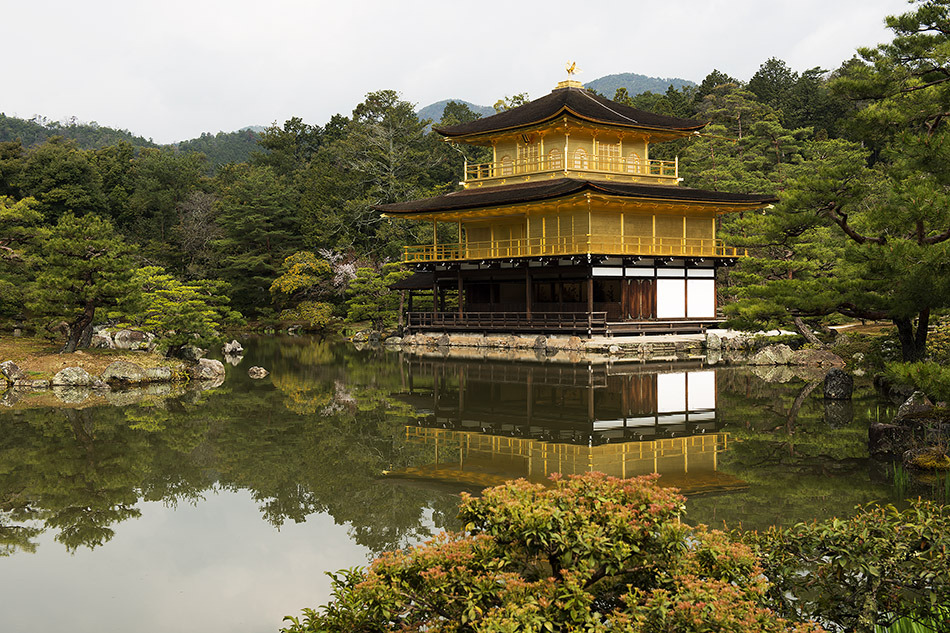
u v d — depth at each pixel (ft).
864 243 83.76
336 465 65.57
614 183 176.45
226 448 72.95
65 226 118.73
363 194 307.78
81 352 129.70
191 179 339.98
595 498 28.91
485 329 179.42
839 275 90.84
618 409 90.02
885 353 98.48
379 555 45.14
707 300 180.34
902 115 76.02
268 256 268.41
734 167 239.30
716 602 24.23
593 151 186.60
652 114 199.62
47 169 268.00
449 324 187.52
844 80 80.43
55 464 67.67
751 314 83.35
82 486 60.85
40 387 116.67
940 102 75.36
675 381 113.60
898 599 28.60
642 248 170.30
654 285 172.55
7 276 145.69
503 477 59.26
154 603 39.45
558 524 27.32
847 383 95.45
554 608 25.22
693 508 49.75
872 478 57.26
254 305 273.95
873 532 30.22
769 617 24.72
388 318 225.76
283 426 83.46
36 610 38.68
